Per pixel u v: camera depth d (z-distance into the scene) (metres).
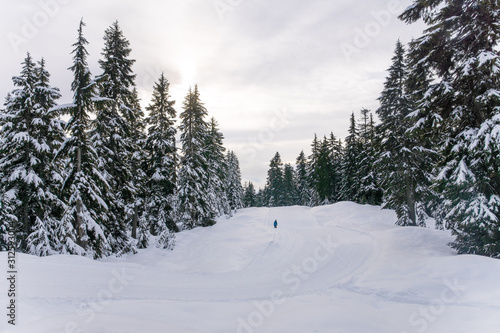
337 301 9.02
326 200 48.19
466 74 10.12
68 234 14.90
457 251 11.94
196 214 27.12
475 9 10.14
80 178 15.21
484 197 10.27
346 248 17.41
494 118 9.27
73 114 15.16
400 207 22.89
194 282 12.48
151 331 6.23
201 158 27.48
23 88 15.74
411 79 12.66
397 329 6.46
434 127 11.66
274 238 22.83
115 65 18.34
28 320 6.27
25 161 15.55
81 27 15.21
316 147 53.91
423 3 10.77
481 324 6.28
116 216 19.55
